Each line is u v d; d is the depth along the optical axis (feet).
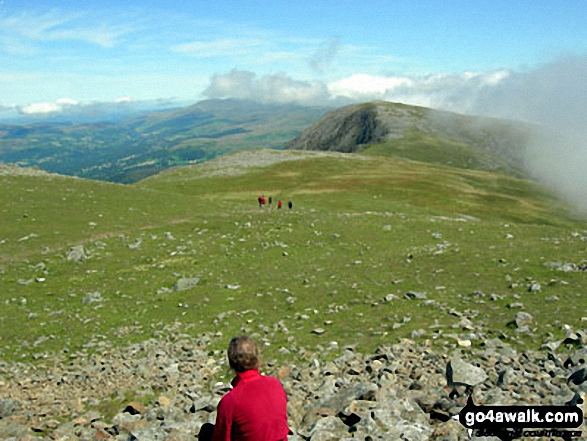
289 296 82.23
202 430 25.54
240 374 20.49
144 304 86.79
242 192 315.37
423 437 28.04
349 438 28.07
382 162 482.69
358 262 102.42
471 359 44.70
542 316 55.98
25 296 92.89
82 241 132.16
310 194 296.71
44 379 54.19
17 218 150.41
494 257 91.81
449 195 346.74
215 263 112.88
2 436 35.65
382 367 45.09
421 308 66.08
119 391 46.39
